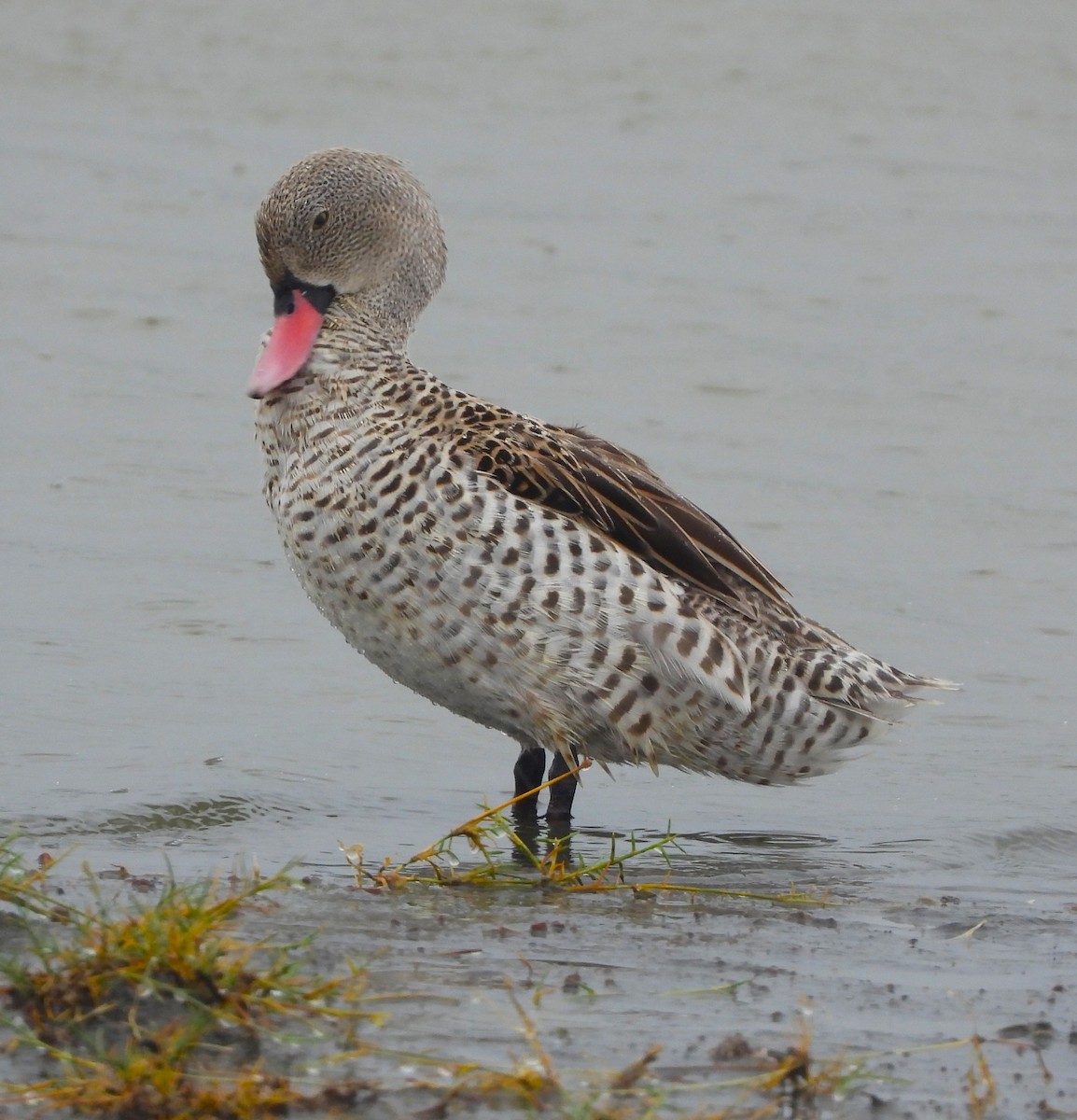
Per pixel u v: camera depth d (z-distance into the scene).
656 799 12.42
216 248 25.33
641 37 37.25
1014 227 28.23
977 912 9.98
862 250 26.80
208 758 12.07
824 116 33.62
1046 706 13.96
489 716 11.64
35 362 20.58
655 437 19.39
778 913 9.81
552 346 22.14
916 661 14.61
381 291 12.52
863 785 12.59
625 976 8.58
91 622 14.42
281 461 11.79
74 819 10.86
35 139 29.94
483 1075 7.30
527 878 10.23
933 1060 7.83
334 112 32.53
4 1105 6.95
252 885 9.59
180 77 33.84
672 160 30.95
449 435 11.41
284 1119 6.96
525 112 33.19
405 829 11.30
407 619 11.31
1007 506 18.09
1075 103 34.75
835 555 16.67
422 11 38.28
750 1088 7.41
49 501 16.86
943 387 21.45
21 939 8.49
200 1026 7.58
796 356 22.28
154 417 19.25
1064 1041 8.09
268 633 14.56
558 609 11.15
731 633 11.54
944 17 38.53
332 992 8.02
